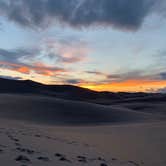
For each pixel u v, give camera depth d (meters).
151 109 81.12
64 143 13.40
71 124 40.09
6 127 17.06
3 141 9.40
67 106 51.53
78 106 52.69
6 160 6.32
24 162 6.49
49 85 152.62
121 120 45.97
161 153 14.64
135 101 109.94
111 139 18.94
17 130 15.49
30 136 13.27
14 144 9.13
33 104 50.16
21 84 137.88
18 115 41.94
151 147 16.16
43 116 43.56
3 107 45.88
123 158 12.35
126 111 55.28
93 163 9.00
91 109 52.03
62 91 147.25
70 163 7.86
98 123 42.19
